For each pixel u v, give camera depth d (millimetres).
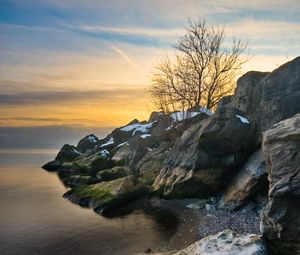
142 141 41906
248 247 12141
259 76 29016
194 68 44219
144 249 17297
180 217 22453
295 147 13562
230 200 22891
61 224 22953
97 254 17203
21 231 21531
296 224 12023
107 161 46000
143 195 28938
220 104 33750
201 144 25609
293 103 23750
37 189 39094
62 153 68938
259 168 21531
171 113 42250
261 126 24953
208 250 12445
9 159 104625
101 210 26000
